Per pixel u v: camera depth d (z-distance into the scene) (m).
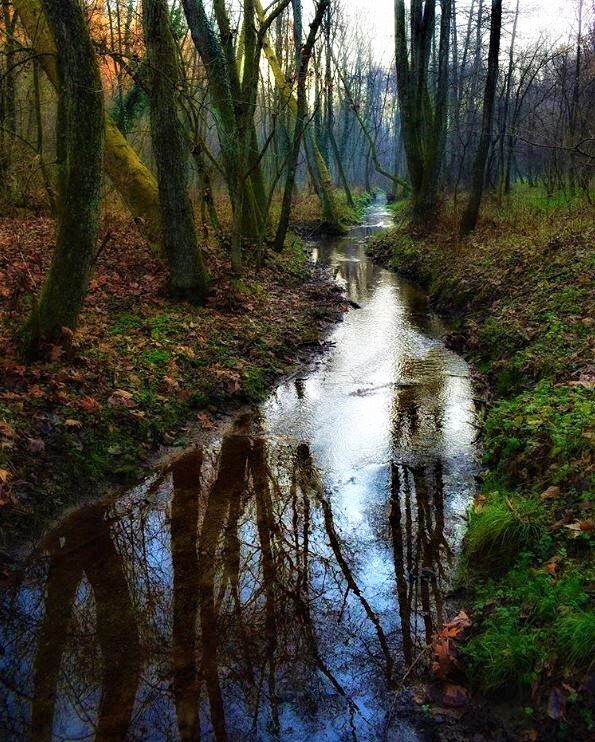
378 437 7.43
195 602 4.56
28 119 19.83
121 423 6.71
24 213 14.83
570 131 23.45
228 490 6.18
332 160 60.75
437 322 12.96
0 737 3.40
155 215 12.19
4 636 4.16
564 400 6.49
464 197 27.39
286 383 9.25
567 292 9.94
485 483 6.12
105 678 3.85
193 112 12.60
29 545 5.07
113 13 19.25
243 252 15.52
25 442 5.74
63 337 7.25
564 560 4.35
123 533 5.38
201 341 9.24
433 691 3.75
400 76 22.72
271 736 3.46
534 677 3.54
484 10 31.92
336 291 15.74
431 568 4.98
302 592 4.70
